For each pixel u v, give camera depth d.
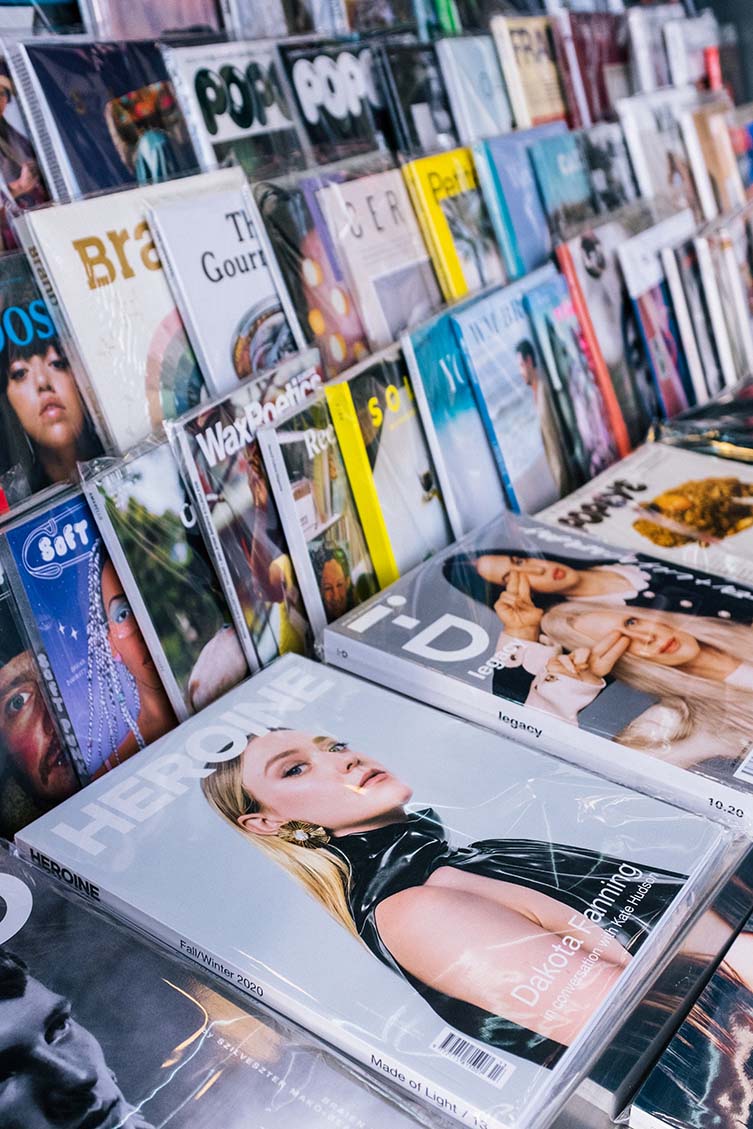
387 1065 0.69
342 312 1.25
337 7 1.38
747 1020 0.78
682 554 1.25
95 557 0.96
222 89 1.16
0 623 0.89
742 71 2.27
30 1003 0.73
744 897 0.87
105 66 1.04
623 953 0.76
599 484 1.42
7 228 0.96
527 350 1.44
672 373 1.75
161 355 1.04
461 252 1.42
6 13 1.00
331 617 1.18
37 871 0.84
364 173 1.31
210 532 1.04
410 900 0.80
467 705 1.03
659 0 2.08
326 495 1.16
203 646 1.05
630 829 0.87
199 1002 0.74
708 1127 0.71
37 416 0.94
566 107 1.72
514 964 0.75
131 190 1.03
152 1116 0.66
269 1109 0.67
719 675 1.04
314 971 0.75
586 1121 0.71
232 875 0.83
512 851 0.85
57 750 0.95
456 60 1.49
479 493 1.35
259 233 1.15
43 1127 0.65
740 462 1.47
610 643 1.08
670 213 1.83
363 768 0.93
